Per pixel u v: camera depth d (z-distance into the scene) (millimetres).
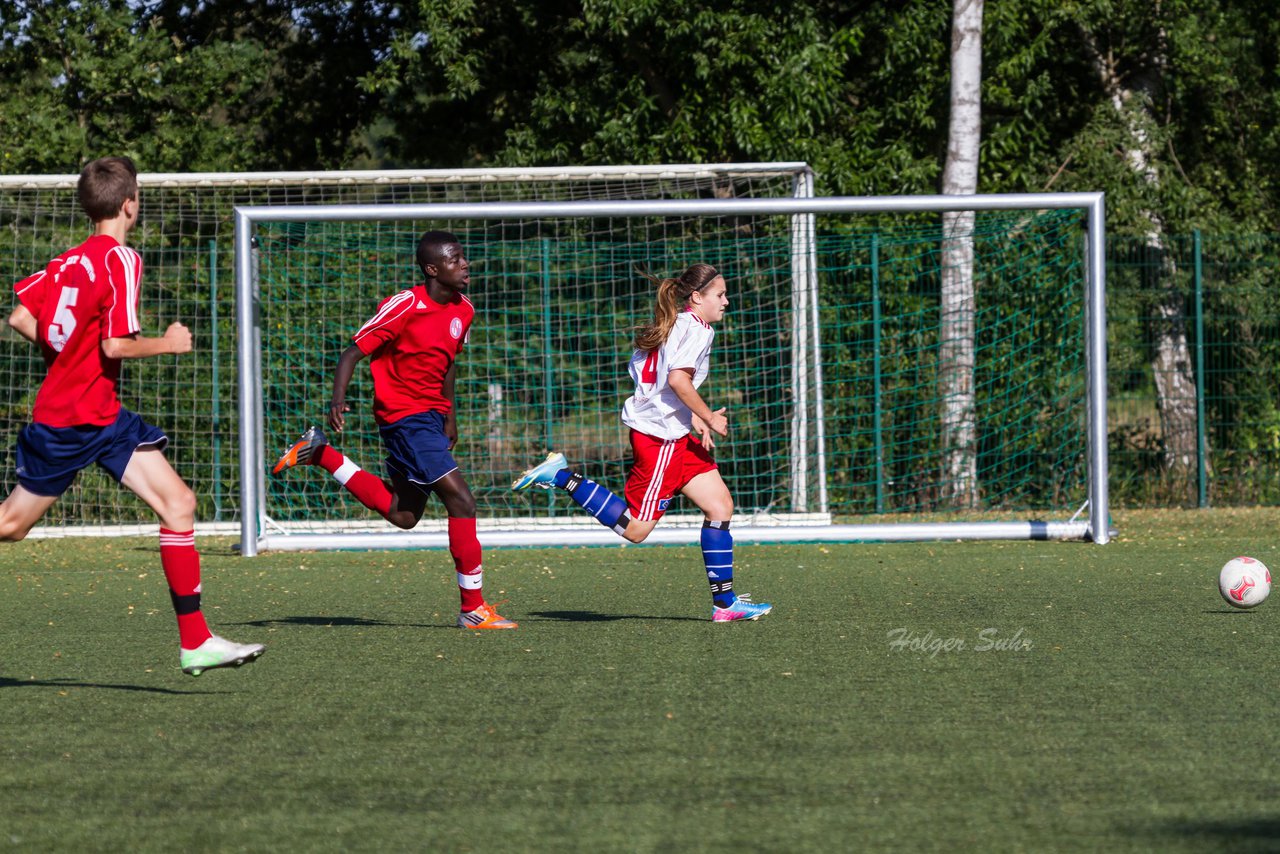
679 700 12734
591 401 39438
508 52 50719
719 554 18250
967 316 37656
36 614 20203
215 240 37062
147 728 11781
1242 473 40125
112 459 13141
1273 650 15344
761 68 42781
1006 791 9383
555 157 46375
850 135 44406
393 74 47969
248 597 22234
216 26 54344
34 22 47156
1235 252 40062
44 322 12852
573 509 38375
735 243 37906
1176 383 40344
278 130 54656
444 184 38406
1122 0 44656
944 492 37875
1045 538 30297
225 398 38875
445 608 20516
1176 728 11320
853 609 19406
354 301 39000
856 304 38812
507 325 37781
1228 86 47656
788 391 38062
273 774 10125
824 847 8180
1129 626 17328
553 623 18453
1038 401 38531
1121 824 8562
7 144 46562
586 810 9039
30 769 10352
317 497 38438
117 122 48625
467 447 39094
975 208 29641
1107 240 40969
